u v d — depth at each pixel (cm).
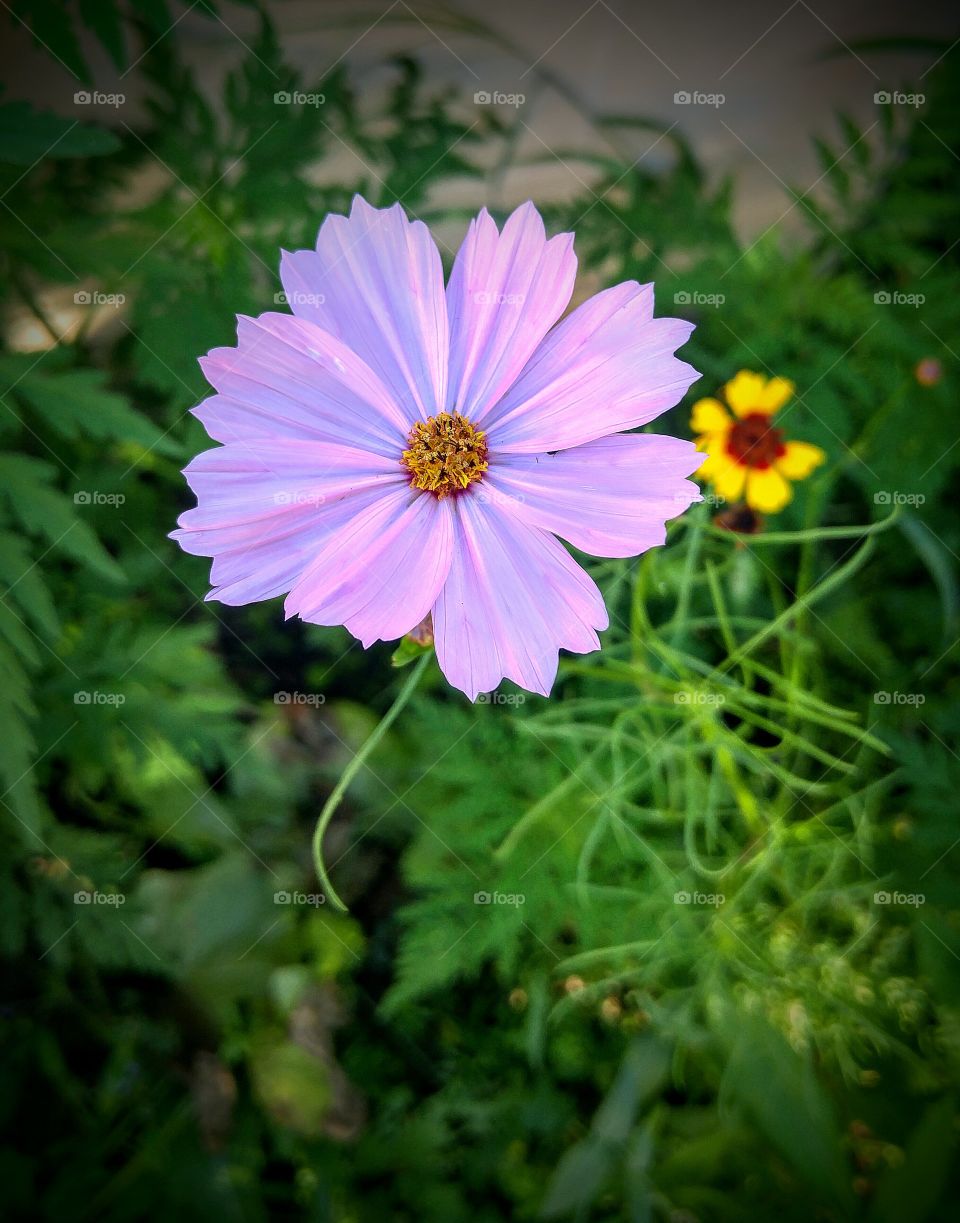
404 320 15
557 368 15
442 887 22
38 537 22
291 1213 20
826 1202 18
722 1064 20
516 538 15
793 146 26
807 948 21
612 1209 20
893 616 24
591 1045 22
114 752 22
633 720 22
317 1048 21
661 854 23
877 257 25
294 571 15
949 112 25
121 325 24
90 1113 21
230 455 14
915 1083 20
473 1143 21
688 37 26
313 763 23
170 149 22
